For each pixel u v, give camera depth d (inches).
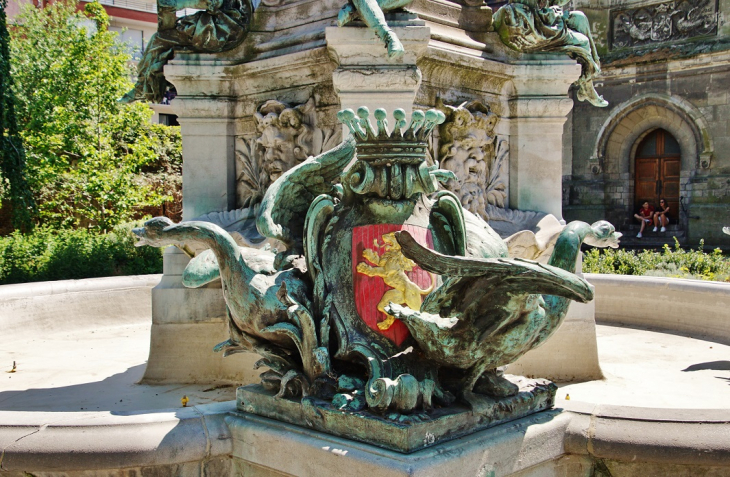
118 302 291.7
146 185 800.3
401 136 113.0
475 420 104.4
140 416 112.8
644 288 266.2
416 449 95.8
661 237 997.8
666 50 990.4
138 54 1230.3
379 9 156.4
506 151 200.1
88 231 714.8
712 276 430.6
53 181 737.6
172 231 121.0
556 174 198.8
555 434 109.7
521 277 97.3
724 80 951.6
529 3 193.8
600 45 1051.3
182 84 194.9
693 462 102.2
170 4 189.3
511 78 195.9
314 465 102.1
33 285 272.5
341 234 117.3
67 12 806.5
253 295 117.6
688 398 163.2
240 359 184.4
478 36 195.5
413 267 113.3
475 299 101.3
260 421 113.2
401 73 163.2
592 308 186.1
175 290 188.1
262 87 191.5
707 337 242.7
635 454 105.0
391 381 99.3
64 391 178.4
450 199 117.5
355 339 110.5
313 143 182.5
